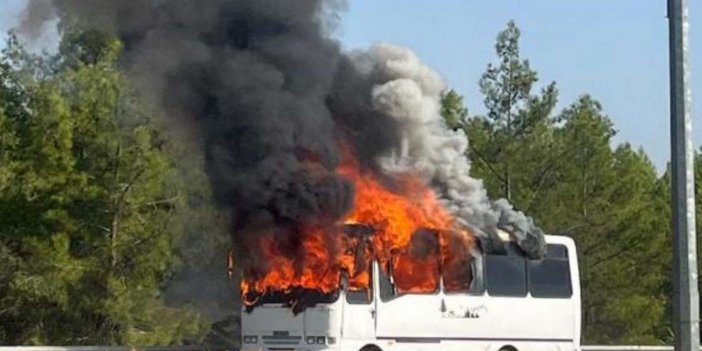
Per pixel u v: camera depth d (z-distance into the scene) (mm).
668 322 41844
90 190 30484
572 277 28109
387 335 24750
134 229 30625
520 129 40719
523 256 27391
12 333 31531
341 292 23984
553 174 40781
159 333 30062
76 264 30078
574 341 27984
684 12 11898
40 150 30453
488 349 26531
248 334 24375
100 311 30266
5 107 31203
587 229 40281
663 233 40750
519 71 40844
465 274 26312
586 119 41094
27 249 30281
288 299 24000
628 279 40438
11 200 30359
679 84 11922
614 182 41062
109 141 30562
